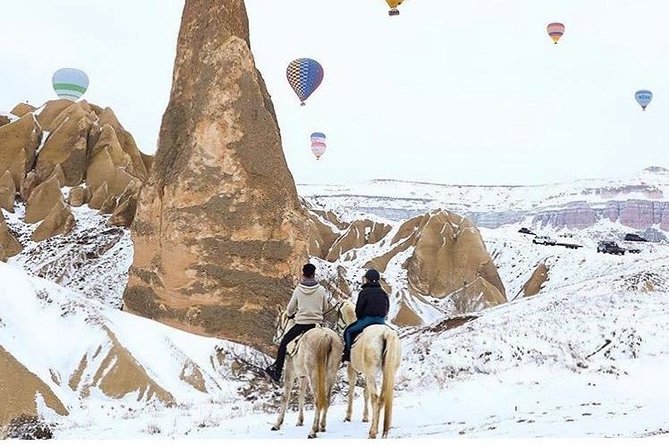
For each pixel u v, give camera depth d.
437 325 32.00
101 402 18.33
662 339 20.17
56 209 48.69
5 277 19.80
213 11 34.50
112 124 63.84
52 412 16.06
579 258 66.56
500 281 59.31
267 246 30.34
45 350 18.62
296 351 12.55
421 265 58.47
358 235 66.94
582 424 11.45
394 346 10.92
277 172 31.66
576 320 23.41
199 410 17.84
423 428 12.65
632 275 30.55
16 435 13.91
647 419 11.66
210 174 30.58
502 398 16.14
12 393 15.63
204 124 31.36
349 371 13.92
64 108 64.25
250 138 31.52
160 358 21.36
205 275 29.23
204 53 33.59
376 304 12.29
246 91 32.16
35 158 56.66
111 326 20.50
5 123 61.94
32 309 19.56
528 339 21.86
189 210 30.09
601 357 19.61
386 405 10.55
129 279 32.66
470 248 59.28
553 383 17.08
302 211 32.50
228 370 22.91
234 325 28.69
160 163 33.03
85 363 19.25
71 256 44.56
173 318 29.25
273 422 14.27
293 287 30.64
